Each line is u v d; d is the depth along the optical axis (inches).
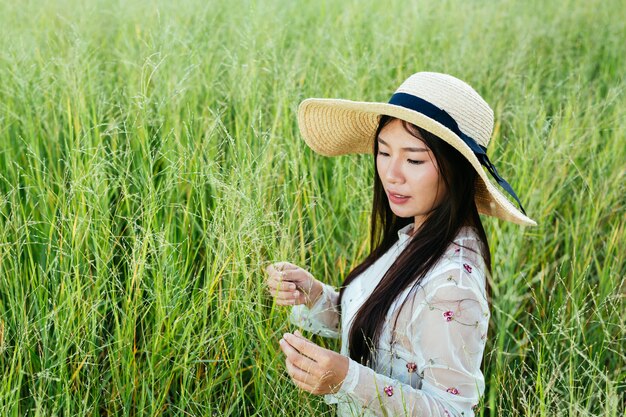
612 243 121.9
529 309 119.8
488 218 127.6
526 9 259.3
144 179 107.9
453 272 67.6
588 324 113.2
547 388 80.9
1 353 86.0
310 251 107.3
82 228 98.3
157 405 87.9
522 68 198.5
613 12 257.6
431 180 69.3
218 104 146.4
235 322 91.2
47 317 85.4
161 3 201.2
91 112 140.2
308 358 66.7
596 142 151.9
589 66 210.7
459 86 69.9
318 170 133.5
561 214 142.2
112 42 191.3
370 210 117.0
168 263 95.1
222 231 91.0
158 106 130.5
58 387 84.9
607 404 80.0
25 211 111.7
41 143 132.3
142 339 96.4
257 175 99.9
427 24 218.2
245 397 97.5
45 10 198.2
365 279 82.7
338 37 192.7
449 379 66.3
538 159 141.1
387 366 72.4
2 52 149.0
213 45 179.9
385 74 169.5
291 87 144.2
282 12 210.7
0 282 95.9
